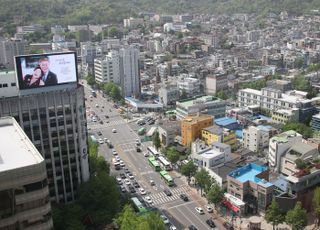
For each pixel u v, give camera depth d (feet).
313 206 516.73
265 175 548.72
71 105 475.72
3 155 274.16
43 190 262.88
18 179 252.01
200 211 523.70
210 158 589.32
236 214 514.68
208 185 544.62
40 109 458.50
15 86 465.88
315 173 526.16
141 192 578.66
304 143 616.80
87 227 459.32
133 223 402.93
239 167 591.78
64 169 488.44
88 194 471.62
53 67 473.26
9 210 253.85
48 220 269.85
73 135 485.15
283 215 492.54
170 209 534.37
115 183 530.27
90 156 576.20
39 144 467.11
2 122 334.44
